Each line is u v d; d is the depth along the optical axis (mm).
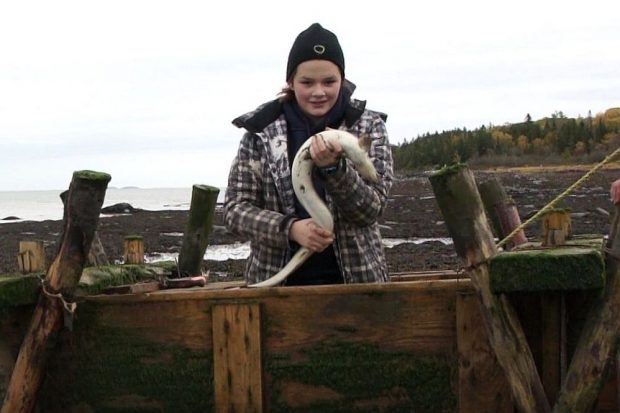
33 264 4859
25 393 4641
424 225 27156
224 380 4547
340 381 4453
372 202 4750
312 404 4496
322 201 4695
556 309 4062
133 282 5770
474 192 4016
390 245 20547
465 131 99625
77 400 4754
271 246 4969
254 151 5152
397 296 4387
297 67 5031
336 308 4453
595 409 3885
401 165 98250
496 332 3934
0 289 4605
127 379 4695
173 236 28062
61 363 4770
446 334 4332
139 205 91750
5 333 4766
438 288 4324
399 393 4398
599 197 36625
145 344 4668
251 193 5148
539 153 91625
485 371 4242
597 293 3857
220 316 4551
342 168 4555
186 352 4617
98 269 5430
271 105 5188
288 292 4488
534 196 40125
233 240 25047
